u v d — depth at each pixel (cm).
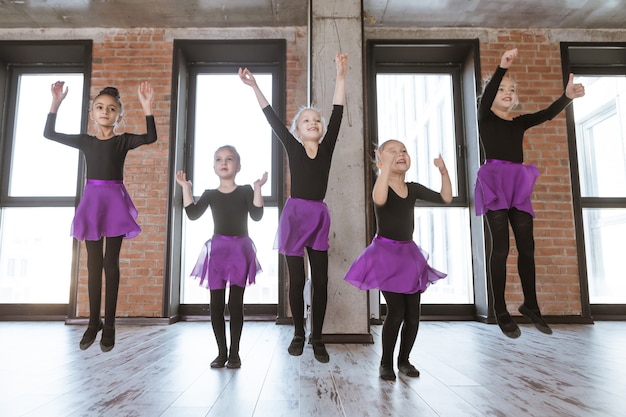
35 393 175
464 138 480
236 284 228
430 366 228
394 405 158
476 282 452
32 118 486
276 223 463
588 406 158
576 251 441
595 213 471
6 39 466
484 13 448
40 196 471
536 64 467
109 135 234
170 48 464
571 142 456
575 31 473
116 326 405
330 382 192
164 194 440
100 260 223
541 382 193
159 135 448
